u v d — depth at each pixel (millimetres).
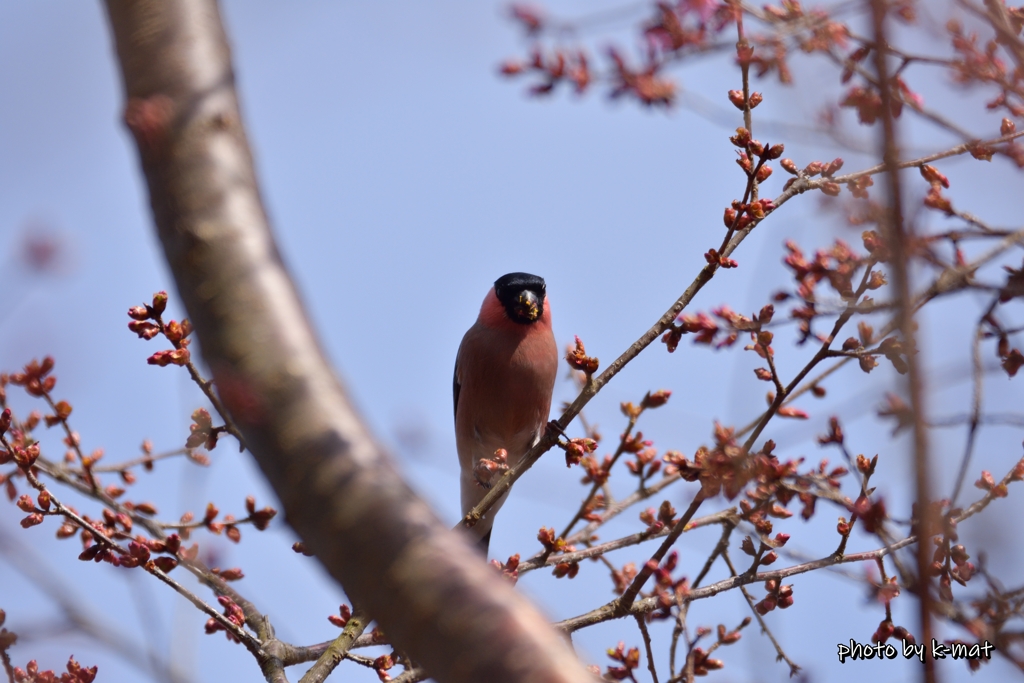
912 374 3850
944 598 5754
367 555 2633
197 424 7125
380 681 7629
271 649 7742
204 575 8109
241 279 3002
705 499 7195
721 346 6965
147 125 3205
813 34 5766
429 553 2619
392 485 2717
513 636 2523
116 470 8711
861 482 6625
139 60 3402
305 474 2729
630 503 9234
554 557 8492
